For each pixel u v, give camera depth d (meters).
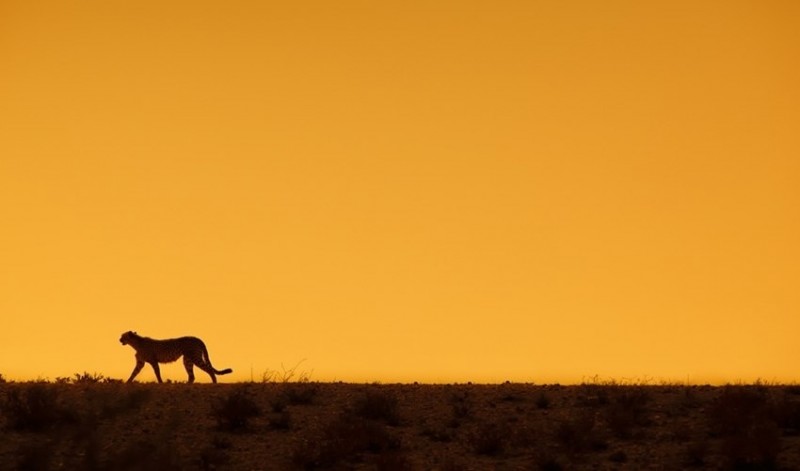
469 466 87.12
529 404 105.12
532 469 86.38
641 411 100.62
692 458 87.06
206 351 136.38
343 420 97.50
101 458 87.06
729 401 98.44
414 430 97.00
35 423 95.75
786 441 91.06
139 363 134.88
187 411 101.62
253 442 93.38
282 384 116.50
